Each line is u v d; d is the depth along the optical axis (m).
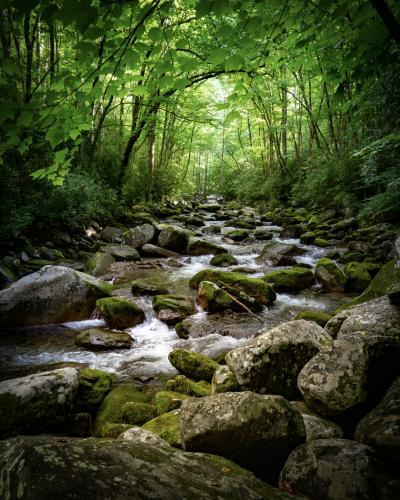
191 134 25.61
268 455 2.27
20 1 1.54
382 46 2.21
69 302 6.06
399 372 2.73
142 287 7.20
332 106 2.92
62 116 2.33
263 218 18.02
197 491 1.54
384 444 2.00
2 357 4.75
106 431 3.00
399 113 5.38
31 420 3.04
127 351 4.94
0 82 2.33
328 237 12.00
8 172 8.20
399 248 5.44
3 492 1.42
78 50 2.00
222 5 1.91
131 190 18.70
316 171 17.03
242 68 2.99
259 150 29.34
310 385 2.75
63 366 4.49
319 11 2.19
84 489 1.38
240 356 3.31
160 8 1.98
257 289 6.68
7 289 5.94
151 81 2.84
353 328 3.48
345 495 1.83
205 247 10.97
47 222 10.37
